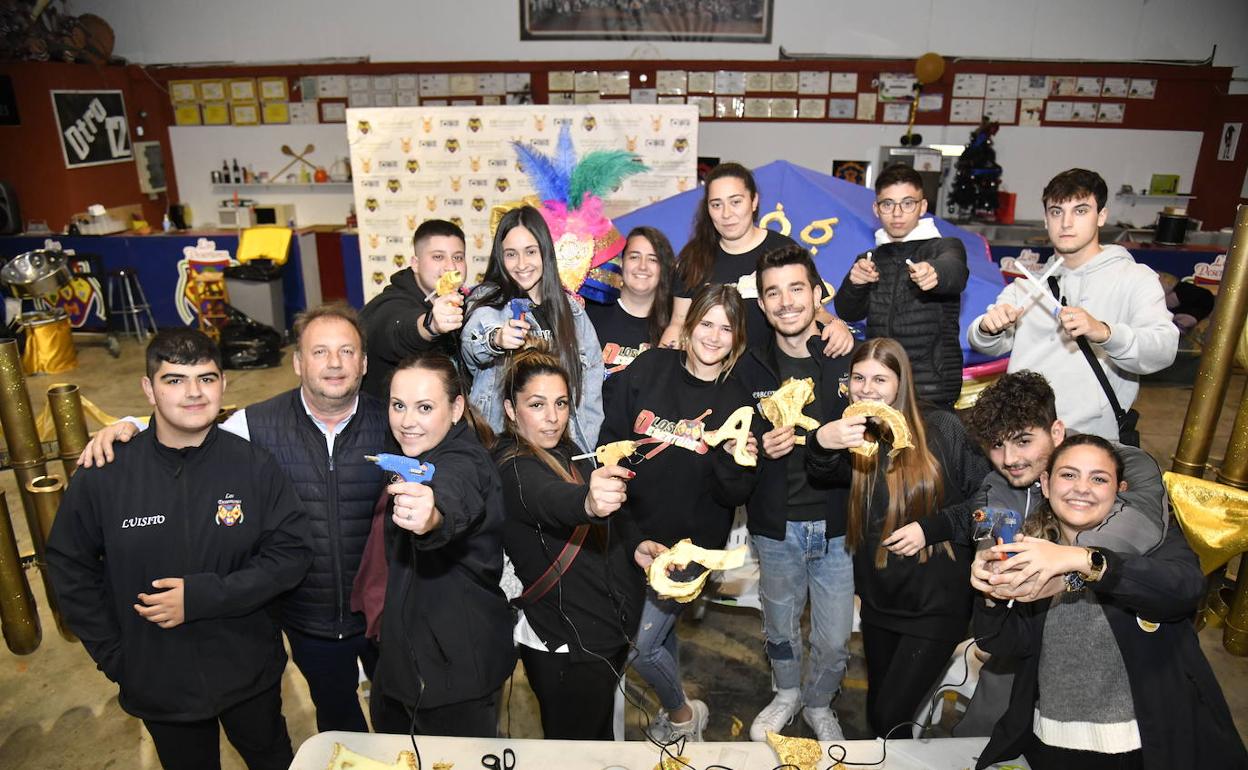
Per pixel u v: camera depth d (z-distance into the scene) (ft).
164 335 6.24
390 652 6.40
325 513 7.07
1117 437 8.67
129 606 6.45
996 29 24.61
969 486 7.38
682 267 10.52
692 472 7.71
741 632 11.34
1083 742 5.83
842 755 5.90
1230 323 9.12
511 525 6.75
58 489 10.09
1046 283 8.71
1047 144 25.31
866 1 24.68
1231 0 23.65
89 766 9.00
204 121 27.35
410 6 25.81
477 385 8.01
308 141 27.20
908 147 23.90
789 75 25.32
